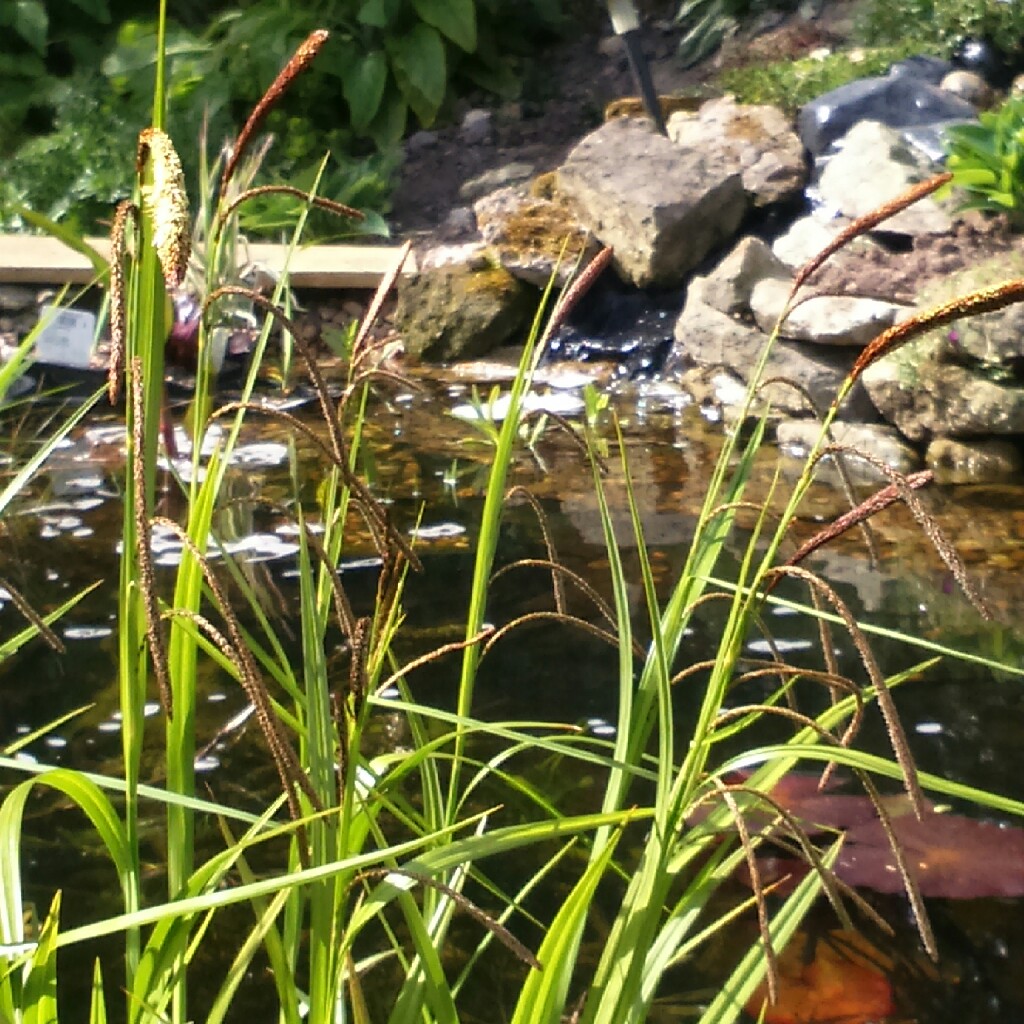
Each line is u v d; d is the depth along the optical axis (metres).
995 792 1.69
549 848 1.61
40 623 0.91
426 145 5.70
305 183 4.90
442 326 4.07
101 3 6.10
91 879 1.55
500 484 1.05
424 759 1.07
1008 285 0.74
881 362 3.31
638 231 4.08
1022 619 2.23
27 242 4.37
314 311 4.20
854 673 2.05
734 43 5.68
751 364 3.62
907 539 2.64
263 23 5.67
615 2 4.77
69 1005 1.34
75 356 3.74
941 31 4.87
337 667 2.03
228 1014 1.31
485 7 6.13
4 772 1.79
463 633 2.20
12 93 5.74
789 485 2.98
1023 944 1.38
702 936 1.03
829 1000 1.31
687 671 0.97
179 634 0.91
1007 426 3.07
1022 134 3.70
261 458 3.09
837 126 4.44
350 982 0.92
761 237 4.21
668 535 2.65
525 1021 0.92
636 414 3.58
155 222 0.61
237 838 1.61
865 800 1.64
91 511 2.78
